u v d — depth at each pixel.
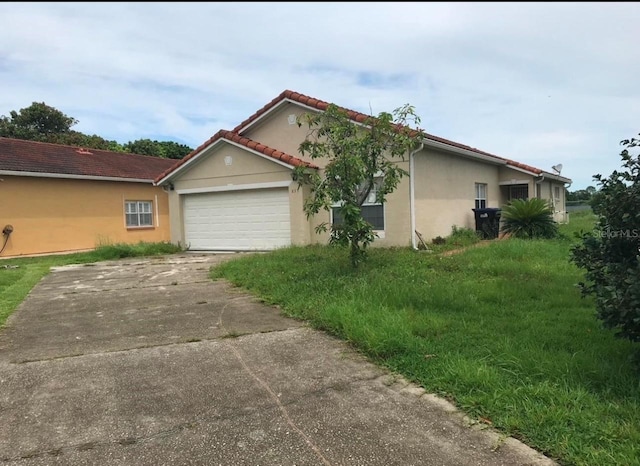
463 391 3.40
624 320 3.22
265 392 3.54
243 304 6.43
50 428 3.04
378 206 11.57
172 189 14.67
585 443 2.66
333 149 7.62
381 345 4.22
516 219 12.93
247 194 13.22
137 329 5.30
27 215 15.65
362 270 7.68
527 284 6.50
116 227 18.77
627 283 3.21
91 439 2.90
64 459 2.68
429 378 3.66
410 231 11.09
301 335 4.95
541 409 3.02
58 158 18.05
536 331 4.53
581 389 3.23
